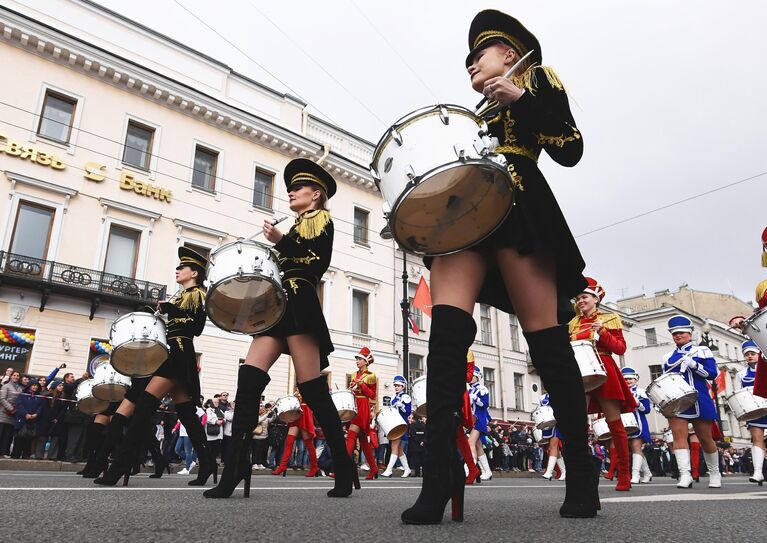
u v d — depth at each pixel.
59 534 1.41
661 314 45.94
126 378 6.64
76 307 17.95
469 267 2.01
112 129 19.95
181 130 21.77
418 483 6.39
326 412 3.43
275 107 25.36
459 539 1.41
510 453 19.12
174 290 20.12
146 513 1.94
